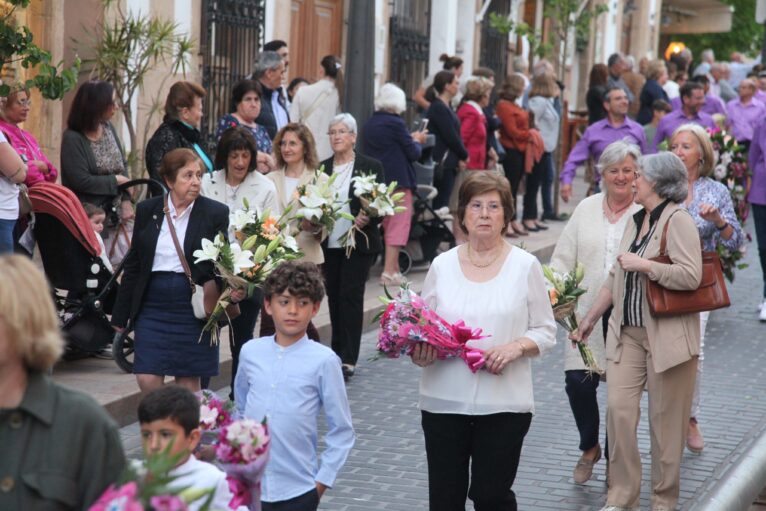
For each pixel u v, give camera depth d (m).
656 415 9.73
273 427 7.62
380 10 27.66
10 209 11.79
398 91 18.31
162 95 19.72
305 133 13.51
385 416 12.70
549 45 28.83
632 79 35.03
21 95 12.55
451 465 8.19
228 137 12.15
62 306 12.80
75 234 12.26
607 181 10.48
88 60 16.98
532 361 15.47
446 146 21.25
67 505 4.74
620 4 45.84
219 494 5.95
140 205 10.30
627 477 9.70
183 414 5.93
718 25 54.12
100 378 12.42
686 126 12.59
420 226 20.42
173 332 10.16
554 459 11.48
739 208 17.91
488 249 8.24
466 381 8.03
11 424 4.71
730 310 19.66
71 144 13.36
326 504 9.90
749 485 10.27
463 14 32.56
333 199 12.96
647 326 9.53
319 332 15.61
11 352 4.65
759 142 18.86
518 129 24.31
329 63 19.02
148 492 4.41
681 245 9.40
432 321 7.91
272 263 10.00
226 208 10.34
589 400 10.57
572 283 9.56
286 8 23.80
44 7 17.25
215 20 21.28
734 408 13.77
